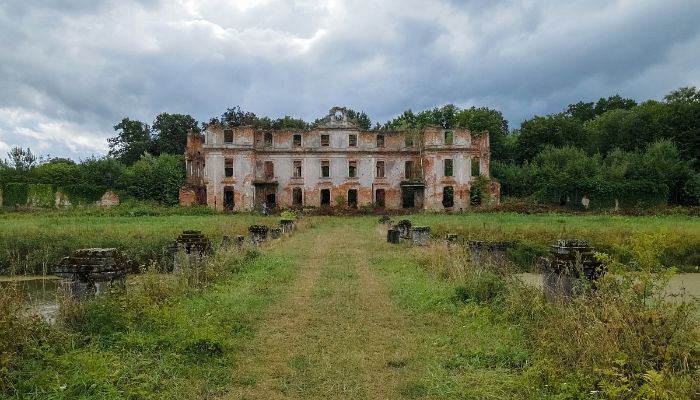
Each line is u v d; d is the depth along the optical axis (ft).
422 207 183.32
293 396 19.16
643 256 24.07
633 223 96.99
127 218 121.90
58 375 18.52
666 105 204.85
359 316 30.60
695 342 19.39
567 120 224.33
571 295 26.78
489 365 21.70
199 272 38.27
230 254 47.16
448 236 62.95
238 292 35.12
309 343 25.40
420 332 27.20
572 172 175.32
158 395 18.52
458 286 34.32
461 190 178.09
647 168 175.52
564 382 18.03
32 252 62.59
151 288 30.76
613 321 20.22
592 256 27.55
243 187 177.27
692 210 141.69
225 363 22.21
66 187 181.37
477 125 228.43
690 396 15.64
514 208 155.22
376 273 46.73
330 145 185.16
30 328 21.17
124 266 29.01
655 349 18.44
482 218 116.78
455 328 27.55
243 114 261.24
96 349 21.26
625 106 267.80
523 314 27.12
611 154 195.31
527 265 60.03
